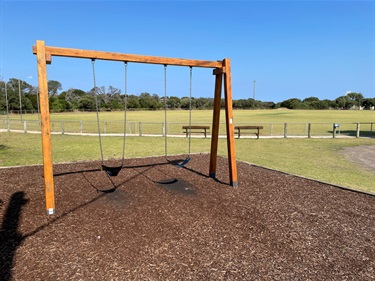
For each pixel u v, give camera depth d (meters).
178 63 5.45
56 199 4.88
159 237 3.50
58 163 7.98
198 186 5.73
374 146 13.63
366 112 66.81
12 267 2.84
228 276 2.71
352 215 4.29
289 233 3.66
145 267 2.85
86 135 17.48
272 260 3.01
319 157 10.41
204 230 3.70
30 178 6.23
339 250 3.25
